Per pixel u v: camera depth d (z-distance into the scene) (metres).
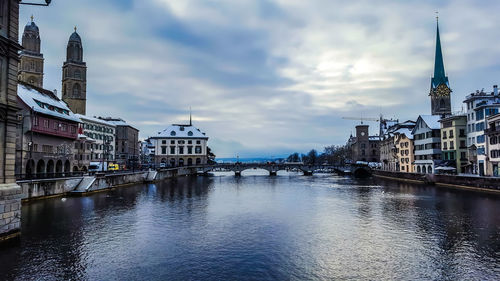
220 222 35.28
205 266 21.98
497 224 33.28
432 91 133.00
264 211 42.31
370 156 167.62
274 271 21.17
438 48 132.00
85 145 94.12
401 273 20.84
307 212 41.59
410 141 105.25
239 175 131.62
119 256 23.84
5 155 24.86
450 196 55.03
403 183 86.69
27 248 25.23
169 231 31.16
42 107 61.31
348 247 26.20
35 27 127.69
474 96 77.38
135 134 162.88
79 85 130.38
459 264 22.27
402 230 31.59
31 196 46.88
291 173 157.25
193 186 78.81
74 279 19.67
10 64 24.98
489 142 70.06
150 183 85.06
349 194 61.56
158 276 20.27
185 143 140.12
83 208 42.62
